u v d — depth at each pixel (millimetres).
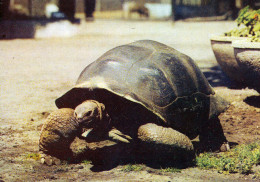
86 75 4863
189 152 4605
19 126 6500
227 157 5109
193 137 5203
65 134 4645
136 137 4555
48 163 4871
